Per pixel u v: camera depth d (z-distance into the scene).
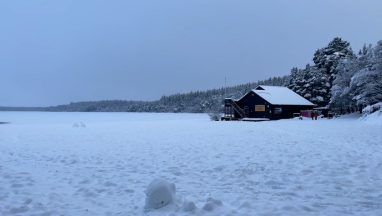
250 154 12.95
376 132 21.48
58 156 13.16
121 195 7.43
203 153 13.48
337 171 9.44
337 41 69.31
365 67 45.19
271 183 8.28
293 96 59.69
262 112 55.69
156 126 34.84
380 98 41.62
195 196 7.18
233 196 7.14
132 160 12.04
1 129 31.31
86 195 7.44
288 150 13.80
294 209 6.21
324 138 18.25
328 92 64.56
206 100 152.62
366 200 6.78
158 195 6.40
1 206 6.70
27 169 10.52
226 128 29.56
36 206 6.65
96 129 30.33
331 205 6.48
